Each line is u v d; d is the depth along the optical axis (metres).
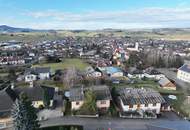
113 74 90.88
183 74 90.06
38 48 181.25
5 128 41.72
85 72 88.06
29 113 34.62
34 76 79.75
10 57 127.44
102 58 138.50
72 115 48.06
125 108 50.22
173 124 45.03
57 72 90.25
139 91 56.19
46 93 54.03
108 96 51.81
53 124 43.66
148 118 47.78
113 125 43.81
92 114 47.91
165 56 123.75
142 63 119.00
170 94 66.25
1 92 47.50
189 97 63.06
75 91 53.88
